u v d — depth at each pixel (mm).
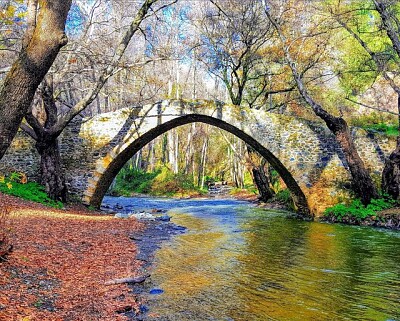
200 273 6660
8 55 13227
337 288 5863
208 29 20141
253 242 9680
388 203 13164
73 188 14484
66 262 6273
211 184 40625
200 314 4758
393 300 5332
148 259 7543
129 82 17406
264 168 24812
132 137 14484
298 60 19234
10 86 5129
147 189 32219
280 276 6512
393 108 20844
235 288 5840
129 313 4691
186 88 35688
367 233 11109
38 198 12648
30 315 3998
